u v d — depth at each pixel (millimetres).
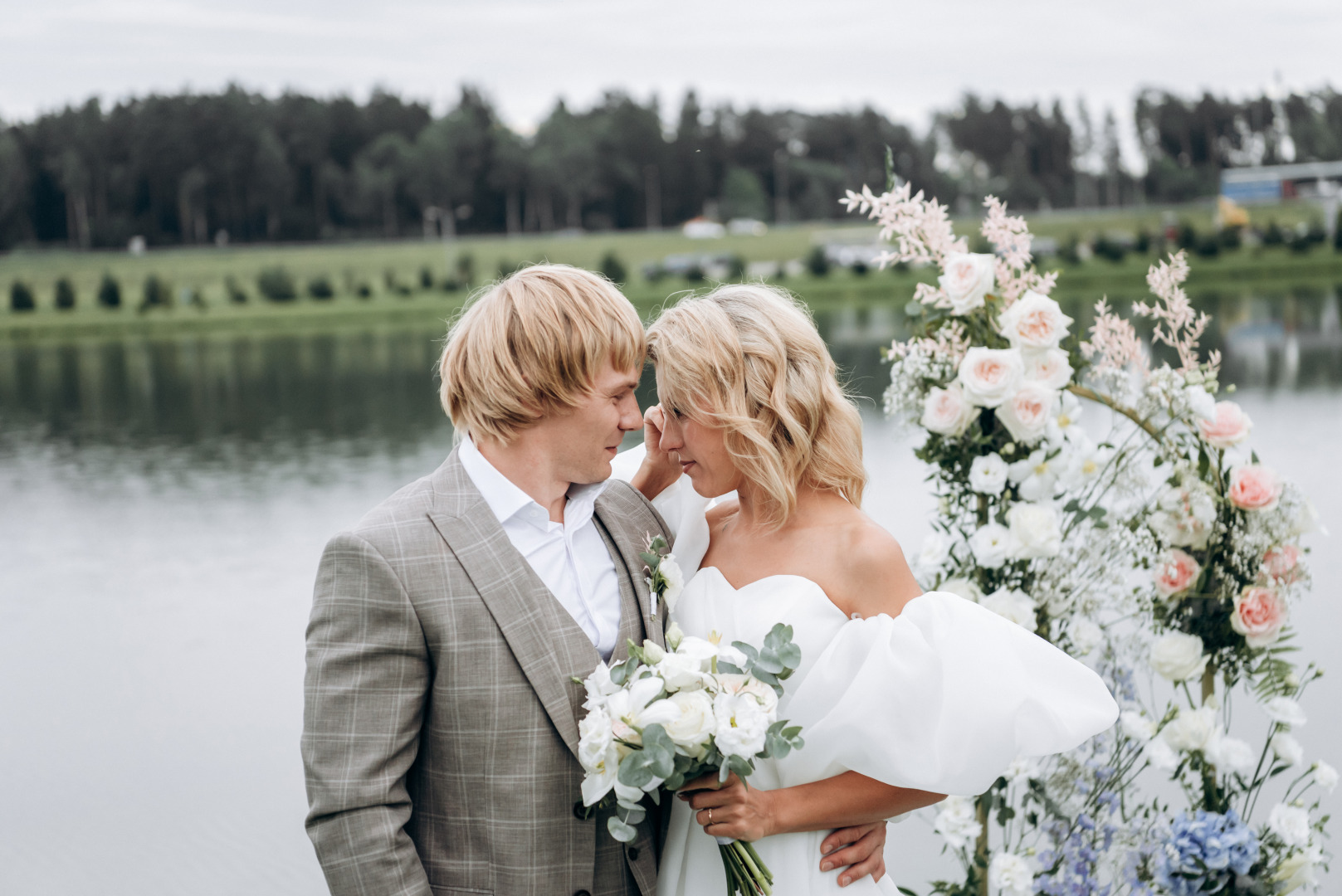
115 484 15242
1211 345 23234
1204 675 2832
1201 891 2561
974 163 86688
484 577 1647
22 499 14461
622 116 86250
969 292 2633
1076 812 2689
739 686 1626
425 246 73188
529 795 1628
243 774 5777
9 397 26812
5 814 5359
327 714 1587
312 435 18812
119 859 4828
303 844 4969
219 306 55188
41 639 8430
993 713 1707
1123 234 60781
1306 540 8453
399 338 40375
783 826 1727
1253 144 81500
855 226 78812
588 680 1632
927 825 4324
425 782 1668
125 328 48312
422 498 1714
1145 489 2789
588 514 1815
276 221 79000
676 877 1858
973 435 2760
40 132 75812
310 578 9836
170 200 77375
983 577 2762
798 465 1904
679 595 1955
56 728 6535
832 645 1804
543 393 1689
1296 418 14219
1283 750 2695
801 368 1910
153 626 8656
